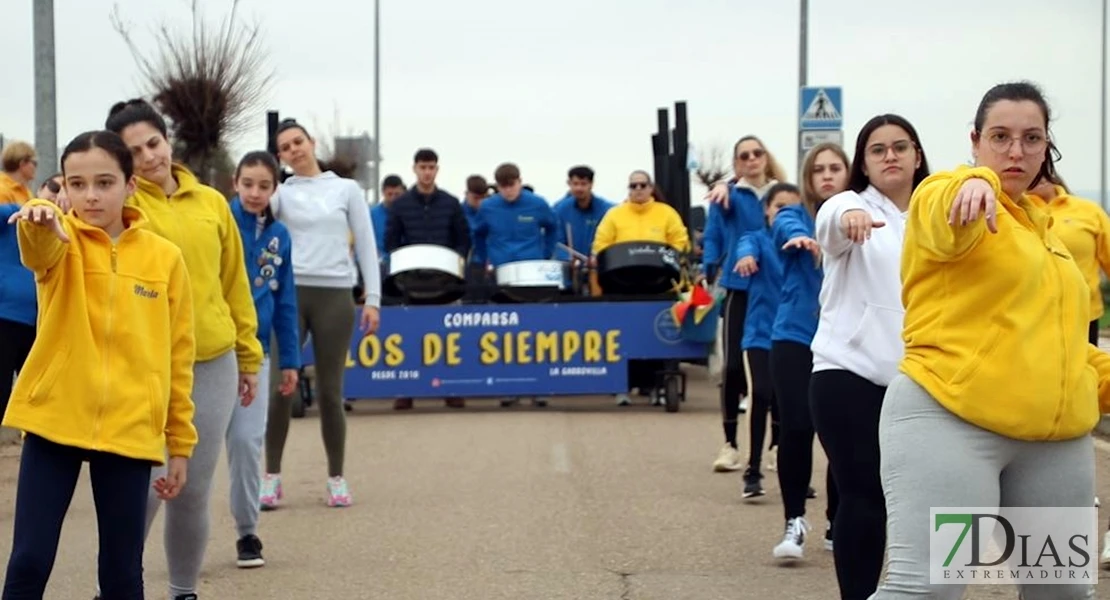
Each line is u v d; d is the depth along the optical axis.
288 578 7.20
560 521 8.63
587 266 15.55
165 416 5.11
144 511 5.07
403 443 12.22
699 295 14.17
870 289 5.60
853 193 5.62
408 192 15.28
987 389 4.34
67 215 5.10
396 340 14.66
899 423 4.49
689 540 8.07
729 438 10.53
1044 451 4.44
